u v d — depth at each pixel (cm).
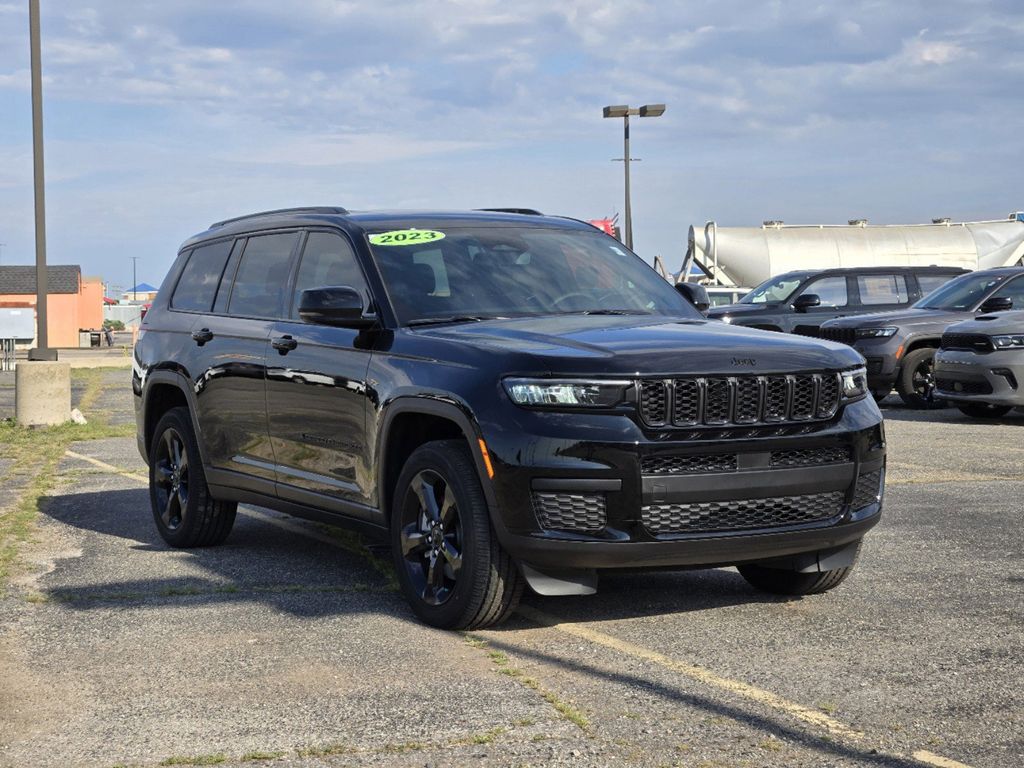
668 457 495
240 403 686
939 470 1016
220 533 741
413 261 620
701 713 412
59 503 935
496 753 377
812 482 520
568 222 704
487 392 511
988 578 614
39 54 1742
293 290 671
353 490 598
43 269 1706
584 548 489
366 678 461
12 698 444
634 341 523
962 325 1435
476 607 518
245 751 383
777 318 1975
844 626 529
